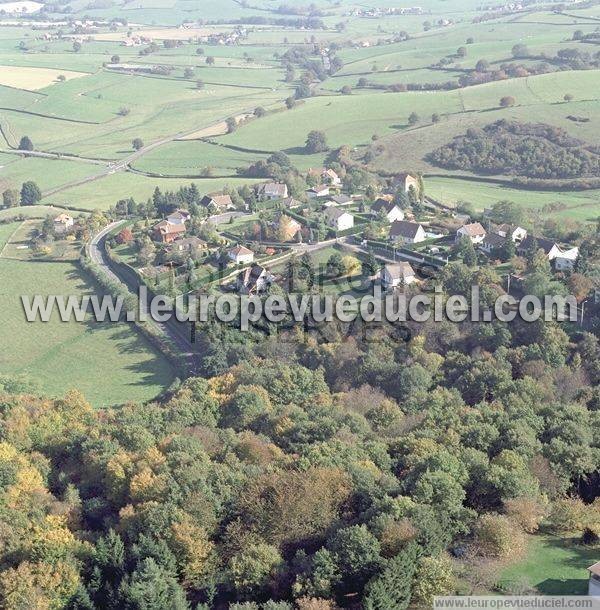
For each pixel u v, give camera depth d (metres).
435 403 158.50
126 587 96.81
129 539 110.19
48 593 100.38
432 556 97.69
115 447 140.25
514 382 165.50
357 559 96.25
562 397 163.62
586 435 133.12
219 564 104.88
